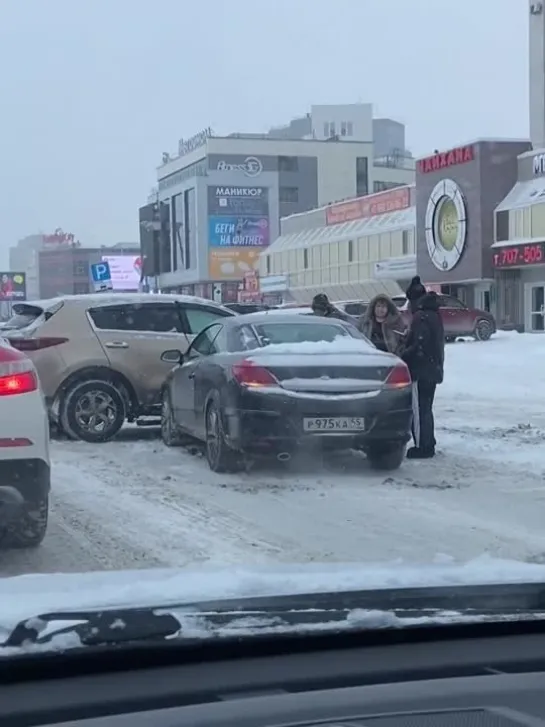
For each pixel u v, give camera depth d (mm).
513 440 11195
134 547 6332
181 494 8141
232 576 3611
